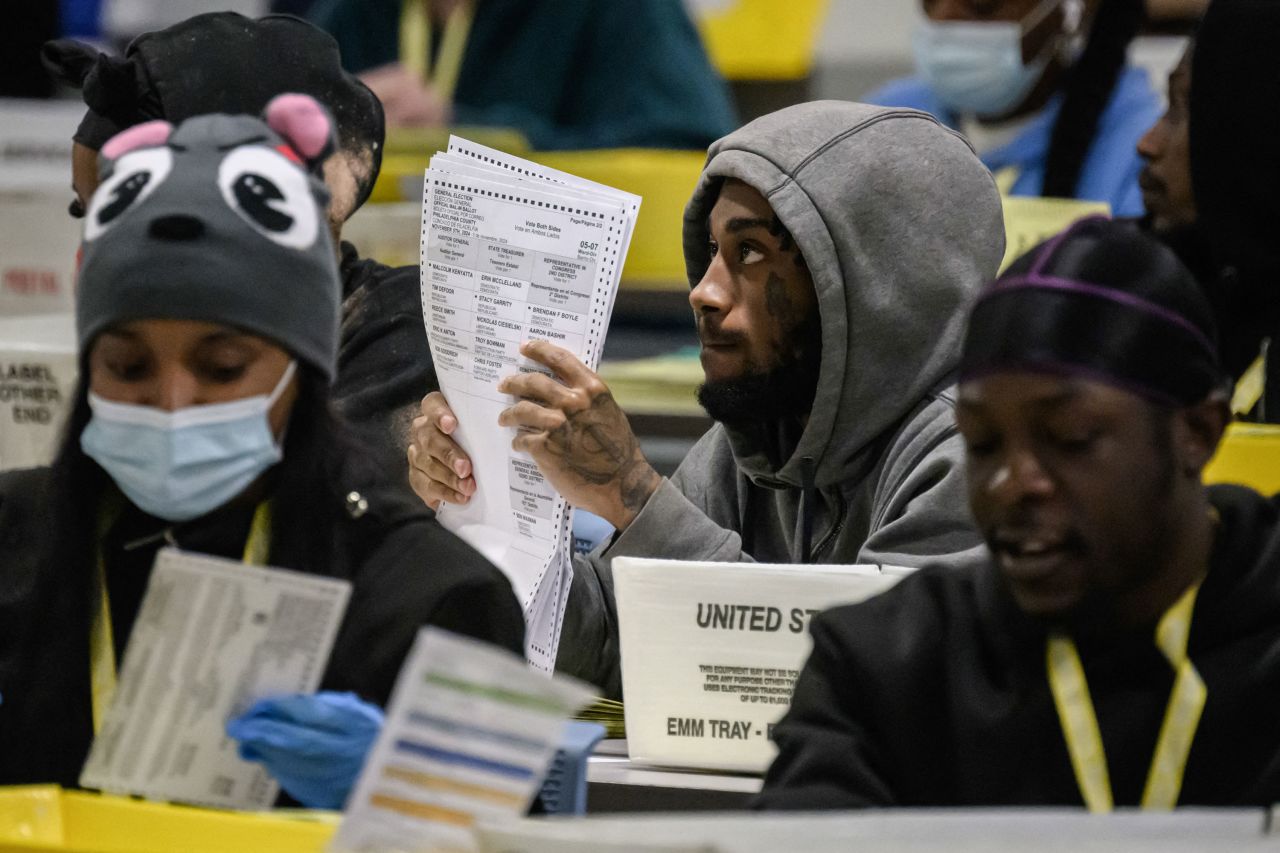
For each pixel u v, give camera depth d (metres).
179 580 6.31
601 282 9.05
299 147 7.02
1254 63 10.42
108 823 5.77
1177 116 11.76
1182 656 6.21
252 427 6.66
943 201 10.03
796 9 21.59
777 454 10.54
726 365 10.00
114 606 7.02
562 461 9.17
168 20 22.64
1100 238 6.13
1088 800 6.16
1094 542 5.94
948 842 5.11
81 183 10.34
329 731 6.19
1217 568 6.27
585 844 5.07
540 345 9.11
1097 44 15.88
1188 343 6.02
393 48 20.64
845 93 22.09
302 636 6.30
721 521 10.81
